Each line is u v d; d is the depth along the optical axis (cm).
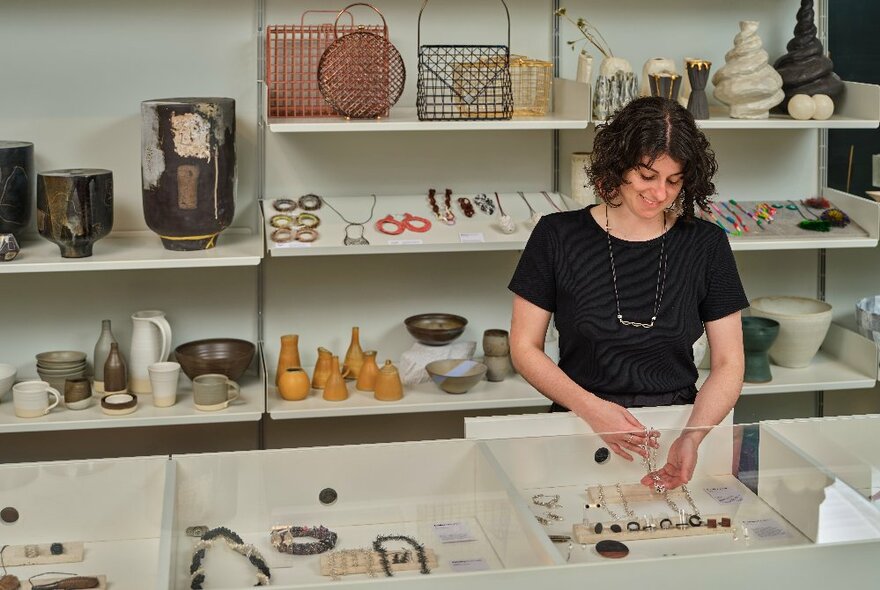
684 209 208
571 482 170
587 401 205
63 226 291
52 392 302
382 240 307
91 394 306
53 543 163
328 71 303
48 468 162
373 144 335
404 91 336
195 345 329
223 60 324
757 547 150
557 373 212
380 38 304
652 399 216
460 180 343
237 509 161
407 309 348
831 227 333
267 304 340
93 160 324
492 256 350
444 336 326
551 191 349
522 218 329
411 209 327
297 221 313
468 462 166
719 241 214
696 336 214
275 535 158
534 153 346
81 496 163
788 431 175
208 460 163
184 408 303
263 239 310
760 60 319
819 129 360
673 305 209
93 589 149
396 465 166
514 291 218
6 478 161
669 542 153
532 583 144
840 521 157
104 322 316
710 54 350
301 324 343
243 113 328
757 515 160
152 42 320
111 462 163
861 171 364
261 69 326
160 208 297
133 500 164
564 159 347
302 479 162
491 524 162
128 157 326
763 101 320
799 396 383
